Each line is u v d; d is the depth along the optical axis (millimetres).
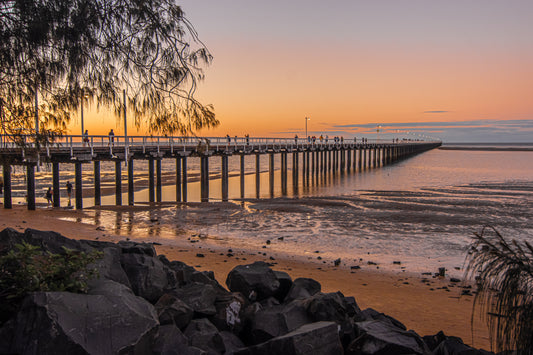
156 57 5293
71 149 25094
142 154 30500
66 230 18969
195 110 5473
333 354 4574
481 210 28422
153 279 5625
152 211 26781
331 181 54094
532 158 119250
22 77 5387
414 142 137250
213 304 5586
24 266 4086
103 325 3590
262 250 17078
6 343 3361
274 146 44625
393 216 26094
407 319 9734
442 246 18656
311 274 13523
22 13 5016
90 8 5062
